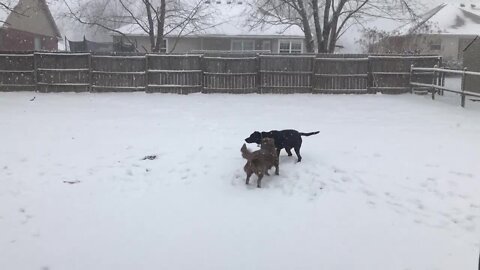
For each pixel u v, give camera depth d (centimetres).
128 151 806
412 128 1035
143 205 564
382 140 898
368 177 659
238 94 1711
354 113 1268
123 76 1727
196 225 507
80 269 416
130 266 421
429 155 777
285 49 3306
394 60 1727
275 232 490
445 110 1326
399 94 1728
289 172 677
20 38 3120
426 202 572
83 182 645
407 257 438
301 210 548
